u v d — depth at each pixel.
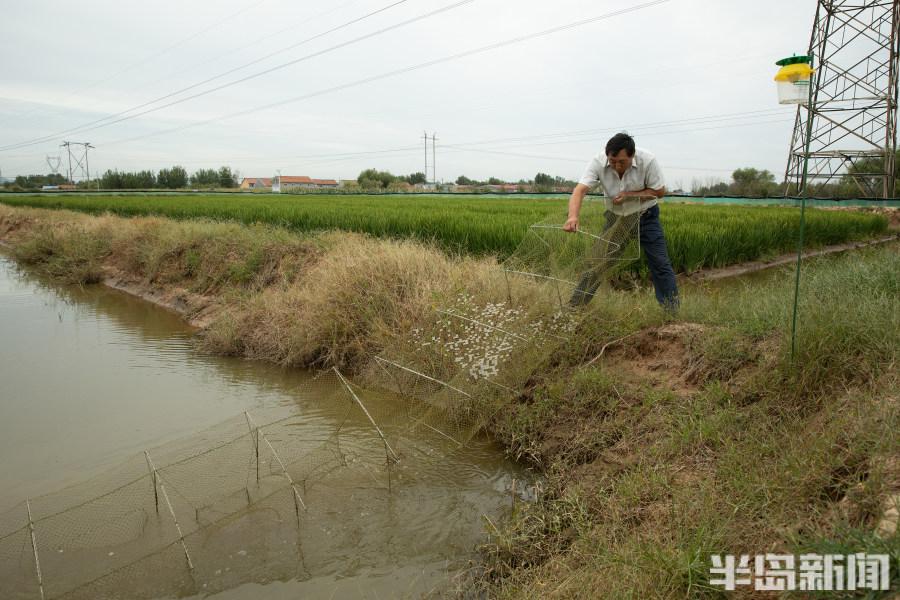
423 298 7.09
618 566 2.90
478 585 3.45
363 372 6.91
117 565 3.63
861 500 2.61
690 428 4.05
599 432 4.66
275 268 10.59
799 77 3.94
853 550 2.26
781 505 2.88
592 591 2.88
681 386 4.79
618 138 5.31
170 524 4.00
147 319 10.91
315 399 6.07
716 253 12.54
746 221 15.47
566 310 5.77
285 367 7.76
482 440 5.32
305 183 116.31
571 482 4.30
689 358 4.94
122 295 13.36
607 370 5.24
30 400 6.64
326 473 4.62
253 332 8.56
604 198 5.88
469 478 4.70
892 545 2.20
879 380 3.54
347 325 7.53
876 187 31.08
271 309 8.68
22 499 4.46
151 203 29.34
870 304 4.45
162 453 4.91
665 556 2.81
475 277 6.94
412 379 6.06
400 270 7.88
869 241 18.38
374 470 4.73
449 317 6.27
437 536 3.95
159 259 13.24
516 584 3.34
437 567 3.65
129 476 4.51
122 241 15.39
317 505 4.27
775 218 16.56
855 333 4.05
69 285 14.66
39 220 23.42
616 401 4.82
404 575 3.57
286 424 5.38
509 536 3.78
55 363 8.10
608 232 5.68
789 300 5.23
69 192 67.00
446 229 12.06
